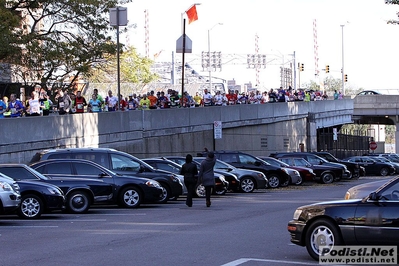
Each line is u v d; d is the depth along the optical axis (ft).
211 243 61.11
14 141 121.19
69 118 137.39
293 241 53.01
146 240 63.46
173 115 173.06
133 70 338.95
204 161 100.99
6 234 69.62
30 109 131.95
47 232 71.05
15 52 169.78
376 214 48.67
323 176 177.58
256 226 74.38
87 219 84.38
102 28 185.57
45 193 85.71
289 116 239.91
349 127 592.60
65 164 97.19
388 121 392.88
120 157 107.24
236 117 202.18
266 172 155.94
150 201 104.58
